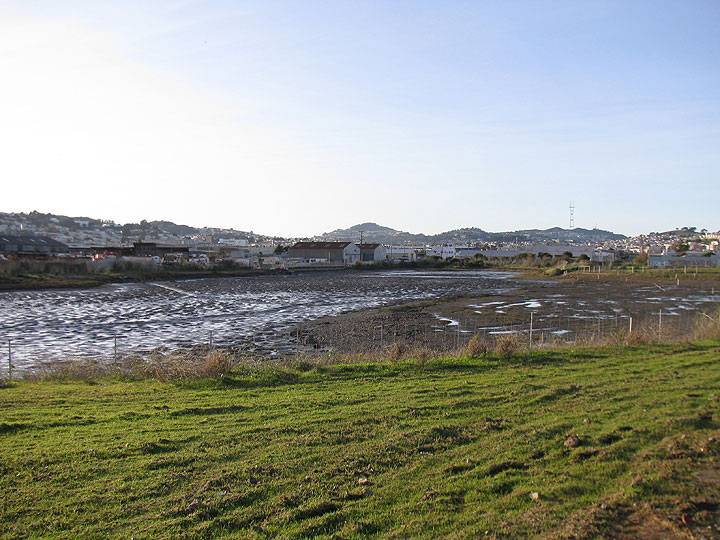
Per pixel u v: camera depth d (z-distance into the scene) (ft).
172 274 308.60
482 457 28.96
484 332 113.70
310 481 26.40
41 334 118.62
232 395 44.86
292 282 284.82
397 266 434.30
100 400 43.62
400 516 22.70
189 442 32.07
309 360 62.39
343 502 24.09
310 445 31.37
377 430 33.91
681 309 154.20
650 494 23.99
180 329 124.88
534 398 41.50
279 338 109.81
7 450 30.63
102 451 30.19
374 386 47.75
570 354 63.36
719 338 76.07
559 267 346.74
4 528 22.09
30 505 24.06
